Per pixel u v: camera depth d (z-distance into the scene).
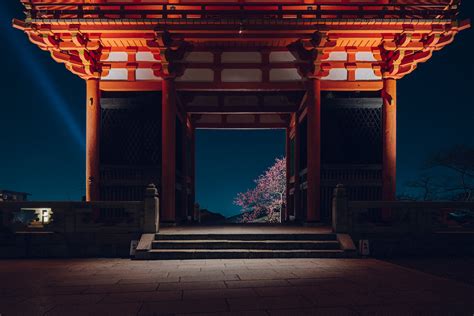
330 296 5.55
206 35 12.09
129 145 12.92
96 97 12.77
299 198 15.70
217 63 13.16
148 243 9.48
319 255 9.32
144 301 5.30
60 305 5.12
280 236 9.88
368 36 12.15
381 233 10.13
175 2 12.70
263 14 11.77
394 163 12.66
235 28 11.61
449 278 7.12
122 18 11.48
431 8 12.23
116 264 8.54
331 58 13.02
